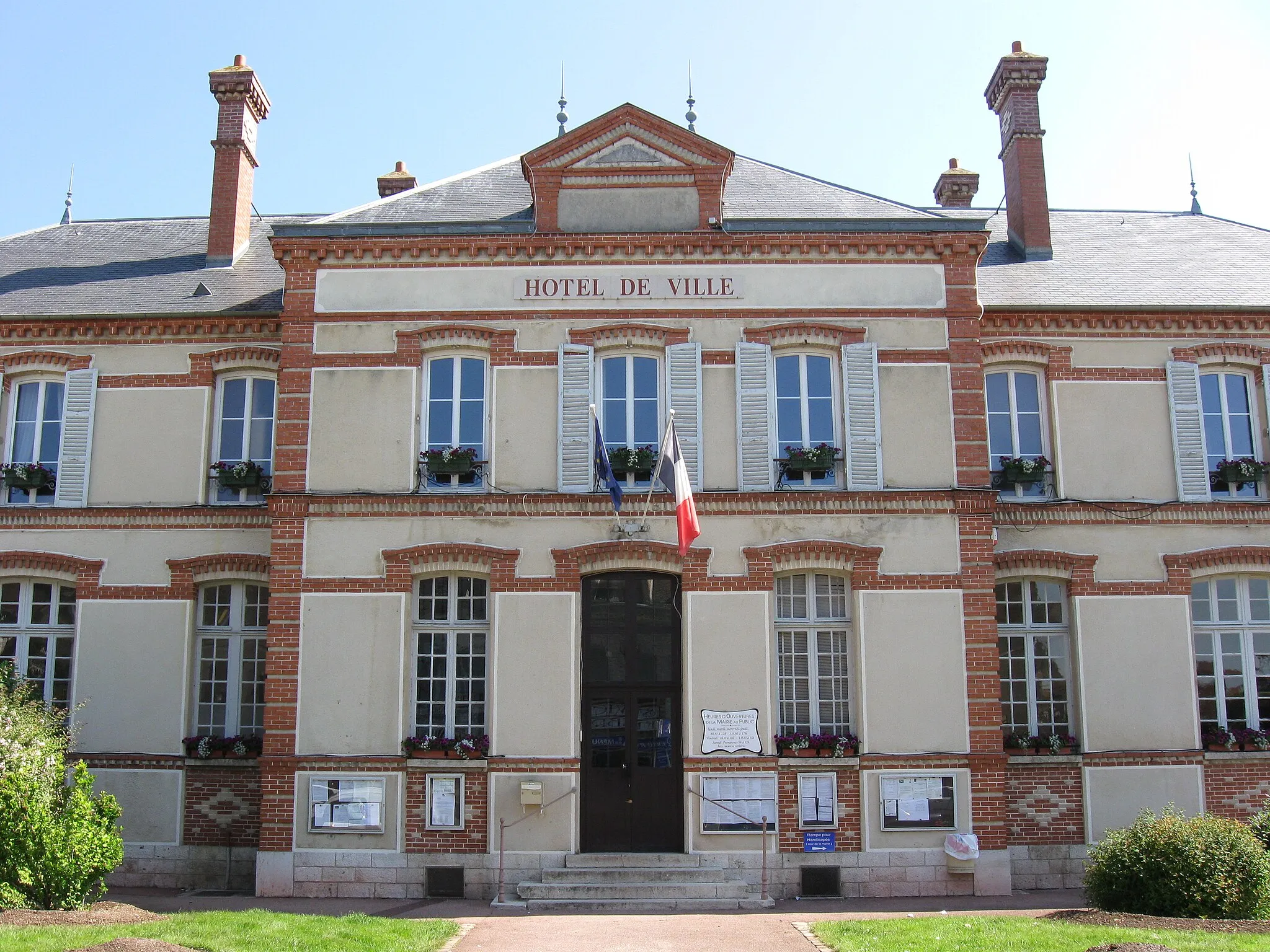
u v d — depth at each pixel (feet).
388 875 52.44
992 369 62.54
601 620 55.72
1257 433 62.08
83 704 54.95
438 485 56.24
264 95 74.64
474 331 57.16
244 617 60.64
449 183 65.82
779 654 55.01
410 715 54.34
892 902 51.16
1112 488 60.95
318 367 57.06
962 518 55.36
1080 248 71.26
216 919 41.83
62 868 43.50
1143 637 59.41
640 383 57.52
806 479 56.29
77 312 62.80
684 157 58.75
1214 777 58.13
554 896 50.26
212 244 70.85
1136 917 41.09
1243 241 72.64
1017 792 57.67
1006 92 72.84
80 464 61.62
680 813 53.93
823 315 57.41
